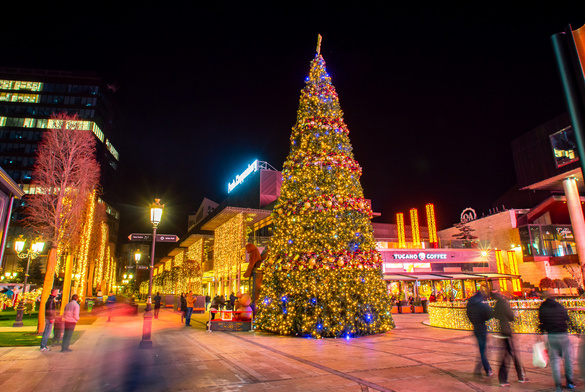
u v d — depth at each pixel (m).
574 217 32.00
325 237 14.03
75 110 80.88
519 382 6.70
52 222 17.72
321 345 11.27
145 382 6.75
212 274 40.84
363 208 15.32
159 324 19.45
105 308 24.33
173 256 64.00
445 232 51.31
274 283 14.73
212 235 43.06
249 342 11.96
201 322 20.98
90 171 21.30
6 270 58.66
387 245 44.53
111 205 90.69
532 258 36.66
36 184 18.31
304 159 15.33
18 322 16.91
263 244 32.84
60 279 42.91
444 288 35.59
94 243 39.94
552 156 33.91
